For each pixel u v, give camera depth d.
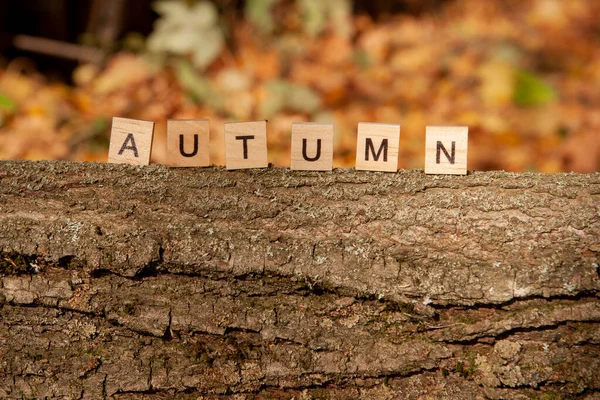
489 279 0.66
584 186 0.67
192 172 0.68
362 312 0.66
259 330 0.66
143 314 0.66
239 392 0.67
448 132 0.68
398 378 0.66
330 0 1.27
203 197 0.67
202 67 1.12
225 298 0.67
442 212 0.67
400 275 0.66
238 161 0.68
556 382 0.66
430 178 0.68
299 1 1.28
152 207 0.67
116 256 0.66
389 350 0.66
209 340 0.67
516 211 0.67
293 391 0.67
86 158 0.93
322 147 0.68
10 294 0.66
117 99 1.04
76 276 0.66
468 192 0.67
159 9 1.11
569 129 1.10
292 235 0.67
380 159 0.68
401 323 0.66
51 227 0.66
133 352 0.67
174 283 0.67
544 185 0.67
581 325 0.66
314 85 1.13
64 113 0.99
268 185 0.68
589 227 0.66
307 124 0.68
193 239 0.66
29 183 0.67
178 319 0.66
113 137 0.69
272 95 1.06
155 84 1.06
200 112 1.03
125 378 0.67
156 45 1.09
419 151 1.00
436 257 0.66
